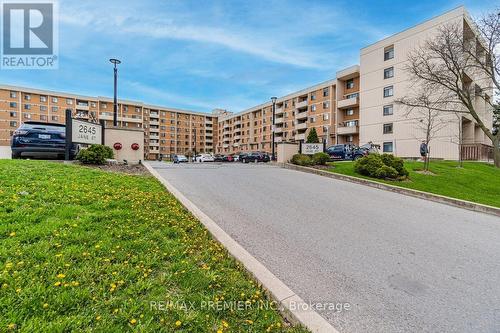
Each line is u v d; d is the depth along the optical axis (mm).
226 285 2943
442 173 14109
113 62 16031
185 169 12773
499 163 20500
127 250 3383
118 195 5652
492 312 2877
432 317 2764
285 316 2650
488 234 5574
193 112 93750
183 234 4133
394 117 32219
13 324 2023
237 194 7645
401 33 31672
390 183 11320
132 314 2316
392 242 4770
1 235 3342
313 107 51094
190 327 2277
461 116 26719
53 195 4945
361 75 36375
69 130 9164
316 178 12102
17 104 60750
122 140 11695
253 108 70688
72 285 2555
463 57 21594
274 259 3910
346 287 3266
